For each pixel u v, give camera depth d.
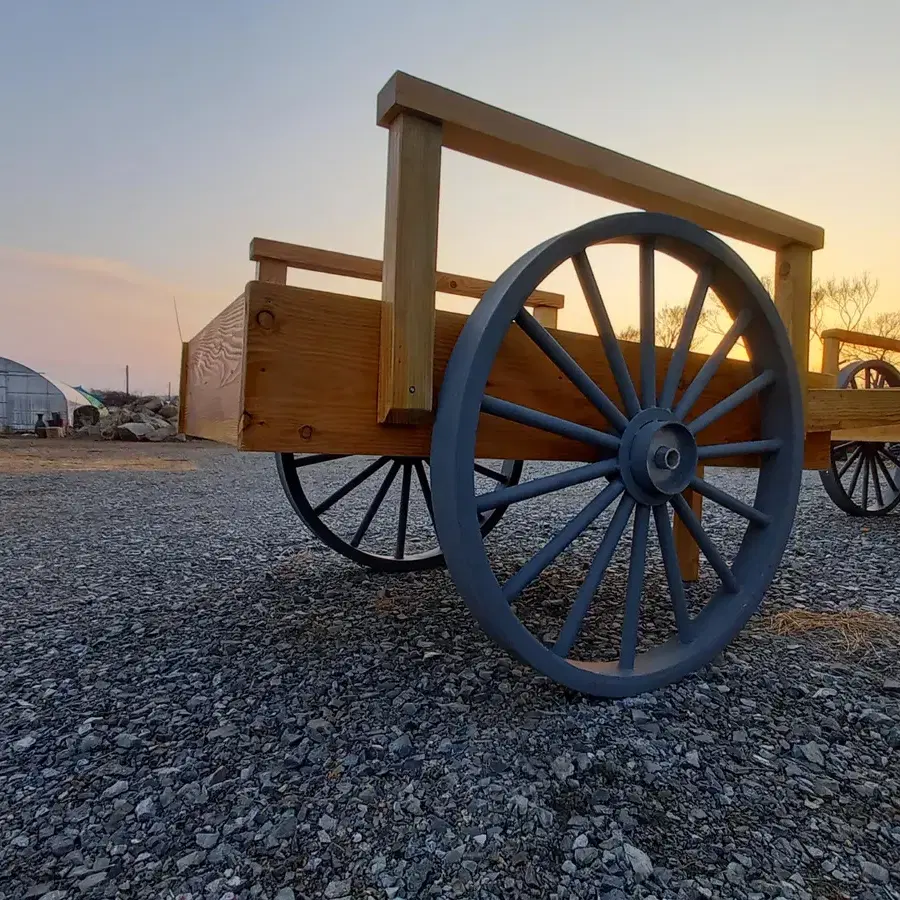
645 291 1.35
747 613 1.51
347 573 2.48
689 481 1.38
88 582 2.33
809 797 1.00
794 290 1.73
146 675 1.48
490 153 1.20
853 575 2.49
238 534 3.31
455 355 1.13
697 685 1.42
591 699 1.33
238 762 1.09
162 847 0.87
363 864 0.84
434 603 2.07
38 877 0.81
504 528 3.51
